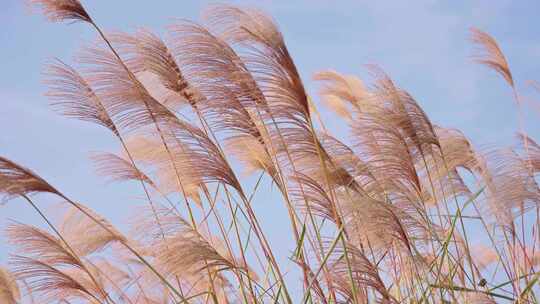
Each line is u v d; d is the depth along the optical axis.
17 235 3.74
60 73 3.77
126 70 3.77
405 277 3.88
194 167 3.69
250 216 3.74
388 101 3.80
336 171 3.74
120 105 3.75
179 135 3.72
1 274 3.79
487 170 3.85
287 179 3.74
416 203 3.77
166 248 3.55
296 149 3.72
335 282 3.62
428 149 3.87
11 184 3.62
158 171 3.77
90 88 3.79
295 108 3.70
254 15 3.71
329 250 3.62
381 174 3.78
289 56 3.68
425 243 3.81
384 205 3.59
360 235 3.63
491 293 3.77
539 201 3.80
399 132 3.77
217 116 3.75
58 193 3.71
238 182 3.72
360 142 3.80
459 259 3.88
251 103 3.73
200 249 3.54
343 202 3.61
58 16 3.74
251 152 3.88
